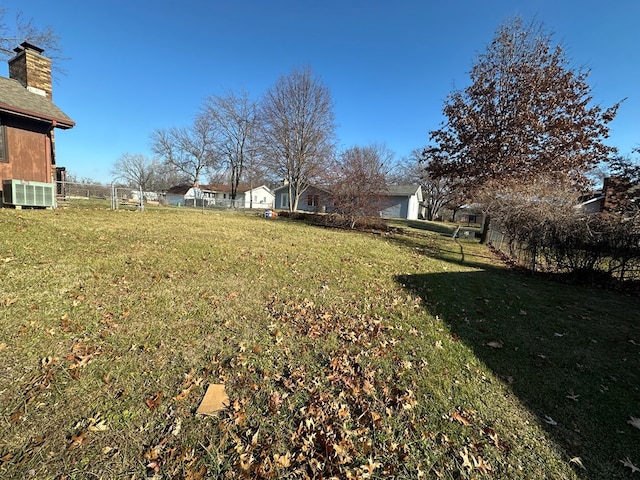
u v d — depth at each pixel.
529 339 3.66
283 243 8.02
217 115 31.97
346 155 19.38
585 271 6.93
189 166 40.75
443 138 13.98
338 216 16.19
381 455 1.91
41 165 9.78
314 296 4.45
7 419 1.91
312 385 2.50
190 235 7.62
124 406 2.11
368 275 5.79
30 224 6.36
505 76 12.27
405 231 15.71
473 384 2.69
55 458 1.72
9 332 2.75
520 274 7.51
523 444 2.07
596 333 3.97
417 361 2.98
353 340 3.27
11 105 8.63
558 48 11.66
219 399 2.25
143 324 3.17
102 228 7.06
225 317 3.51
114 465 1.71
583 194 12.34
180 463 1.75
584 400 2.57
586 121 11.50
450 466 1.87
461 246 11.80
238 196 43.78
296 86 22.72
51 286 3.71
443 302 4.70
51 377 2.29
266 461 1.80
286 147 23.47
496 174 12.36
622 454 2.03
